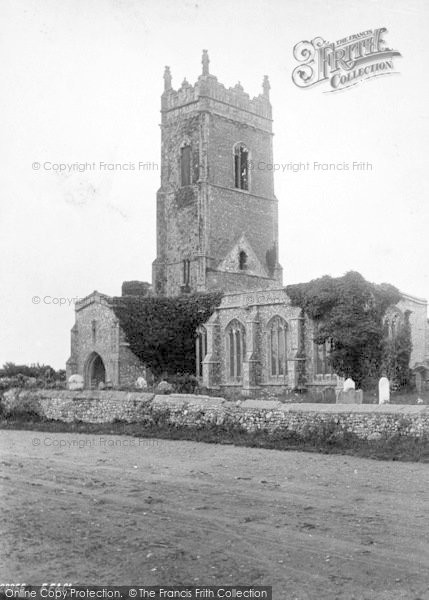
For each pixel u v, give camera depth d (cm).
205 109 7106
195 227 7069
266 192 7694
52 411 3866
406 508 1603
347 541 1338
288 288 5259
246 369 5497
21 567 1227
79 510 1633
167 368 6153
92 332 6284
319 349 5162
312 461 2303
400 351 4778
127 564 1232
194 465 2300
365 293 4794
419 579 1134
